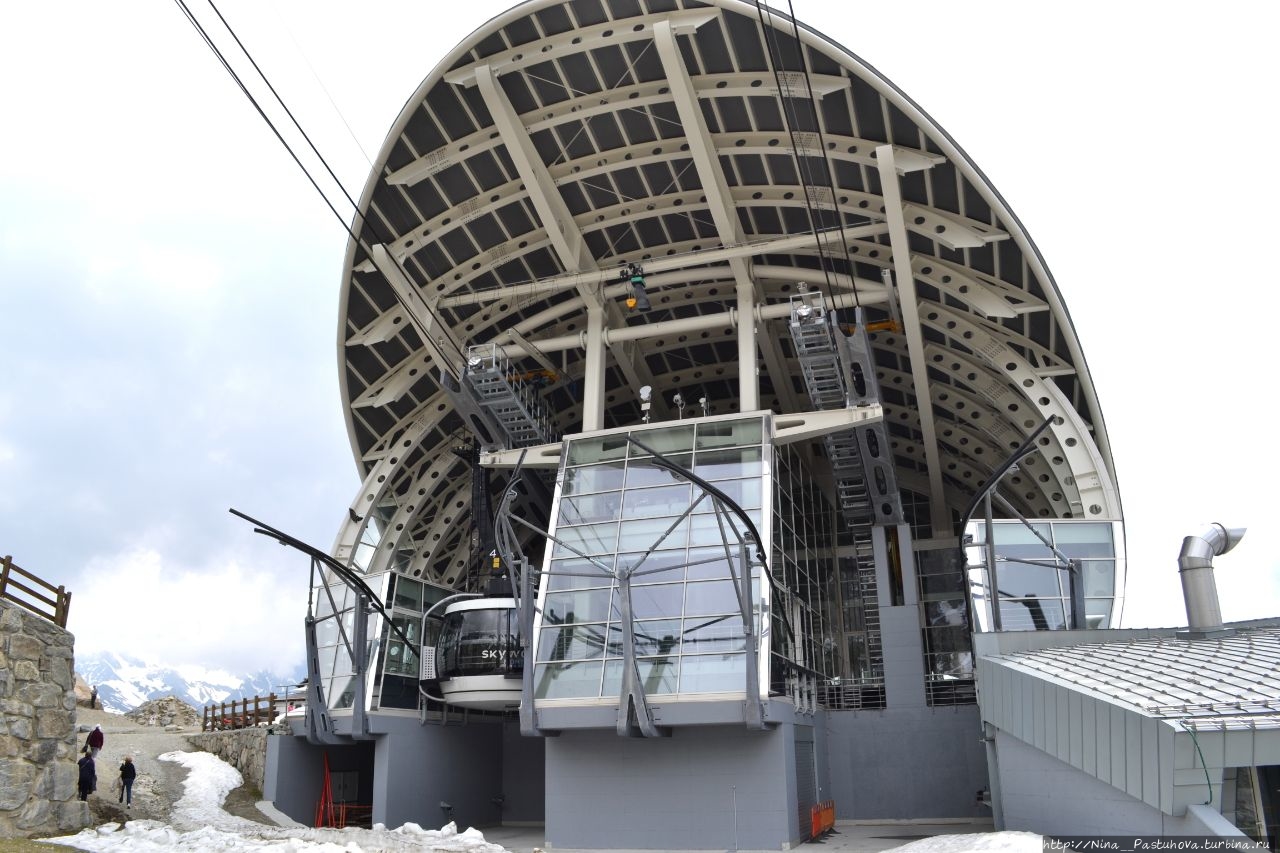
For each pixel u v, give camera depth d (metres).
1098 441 37.19
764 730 27.50
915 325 35.19
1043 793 22.69
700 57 31.28
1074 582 31.59
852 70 29.56
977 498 31.70
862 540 43.06
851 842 28.27
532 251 38.41
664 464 25.66
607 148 34.91
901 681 35.81
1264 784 18.00
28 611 22.55
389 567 43.00
